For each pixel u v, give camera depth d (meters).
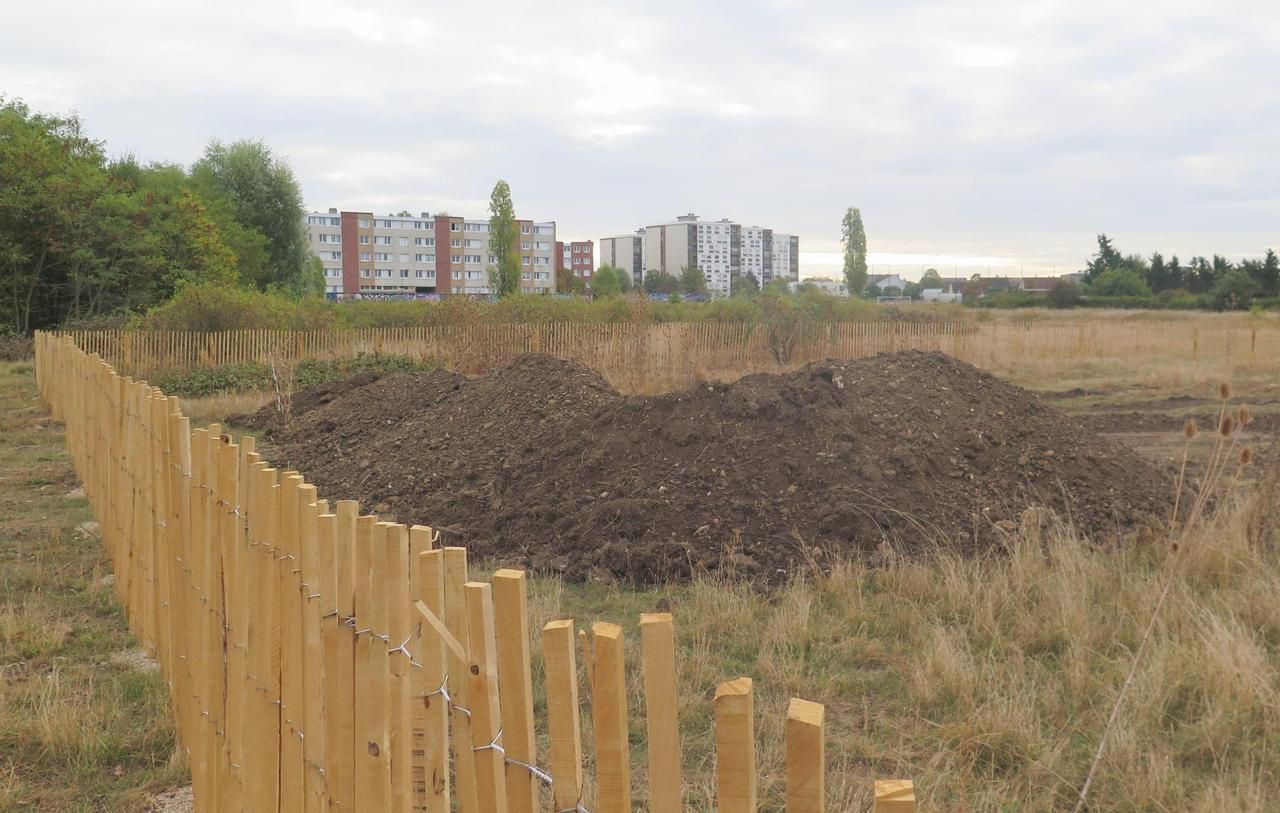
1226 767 3.83
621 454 8.17
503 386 10.95
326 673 2.51
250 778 3.01
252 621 2.99
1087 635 5.02
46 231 34.66
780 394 8.29
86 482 9.26
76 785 3.89
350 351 24.38
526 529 7.60
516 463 8.77
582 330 24.75
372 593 2.30
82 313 35.88
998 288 105.88
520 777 1.82
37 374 19.67
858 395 8.52
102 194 36.75
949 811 3.56
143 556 5.18
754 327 26.73
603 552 6.83
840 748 4.10
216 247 41.16
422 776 2.16
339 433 12.58
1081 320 44.62
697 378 21.75
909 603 5.70
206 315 25.56
